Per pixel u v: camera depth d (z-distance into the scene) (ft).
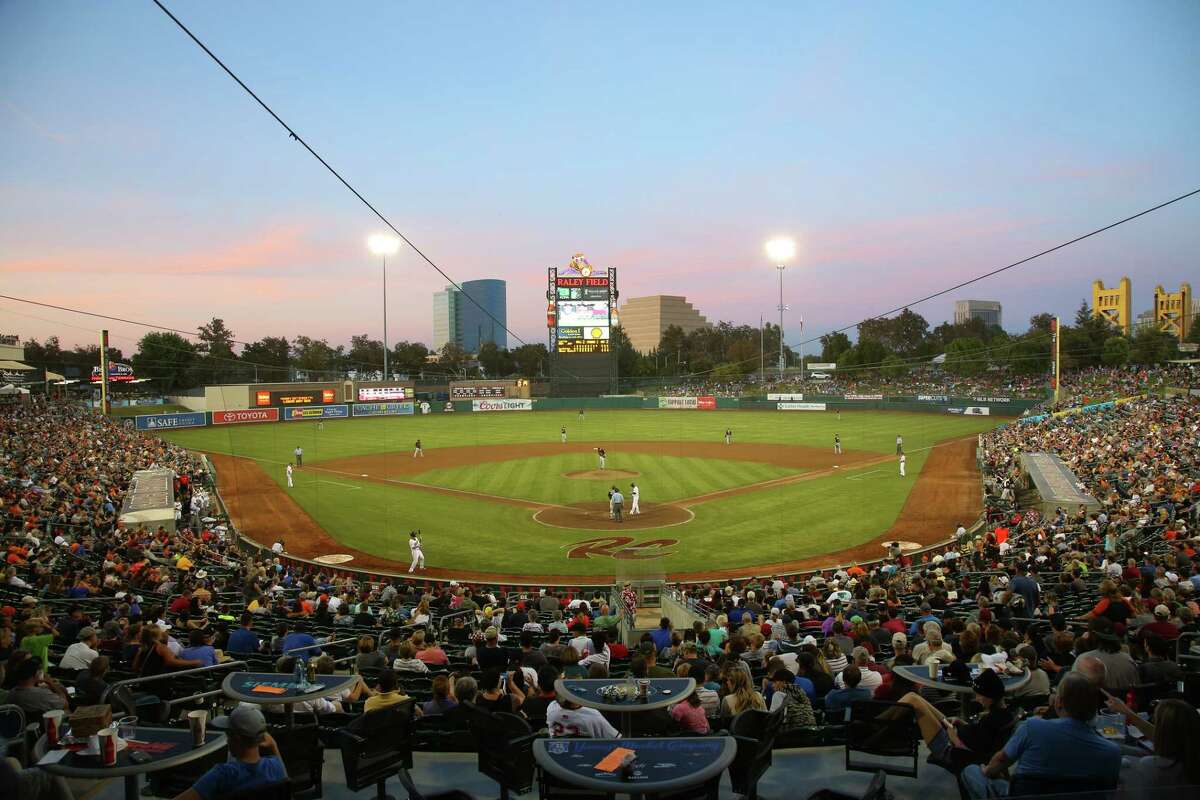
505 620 57.88
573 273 355.97
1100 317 405.59
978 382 351.05
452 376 557.33
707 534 110.93
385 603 68.74
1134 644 34.01
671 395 381.60
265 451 211.00
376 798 23.02
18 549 68.90
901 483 152.76
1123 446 142.10
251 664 38.50
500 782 22.65
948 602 58.75
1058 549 73.82
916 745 23.76
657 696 24.89
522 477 163.73
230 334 536.83
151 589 65.26
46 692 27.20
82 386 421.18
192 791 17.95
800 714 27.68
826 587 73.97
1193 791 16.20
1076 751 17.83
